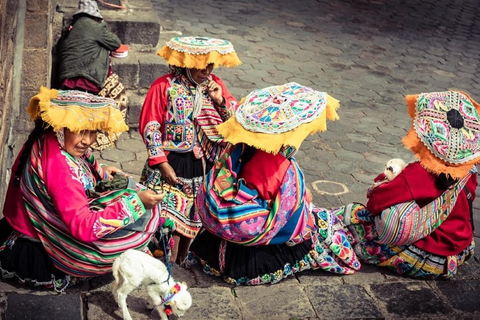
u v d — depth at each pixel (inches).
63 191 139.2
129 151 251.3
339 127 302.7
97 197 145.6
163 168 165.2
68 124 133.1
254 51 399.5
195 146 169.6
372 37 467.5
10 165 202.7
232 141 143.3
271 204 154.7
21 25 220.5
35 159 141.9
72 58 245.9
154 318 146.3
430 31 505.7
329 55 413.7
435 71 414.6
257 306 155.8
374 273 176.2
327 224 171.6
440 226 170.9
